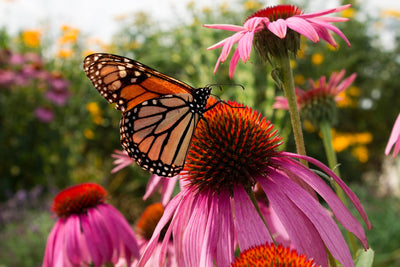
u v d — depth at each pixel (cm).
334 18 33
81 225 41
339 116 121
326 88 43
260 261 26
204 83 90
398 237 72
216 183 32
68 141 124
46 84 120
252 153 32
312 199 30
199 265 30
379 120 132
